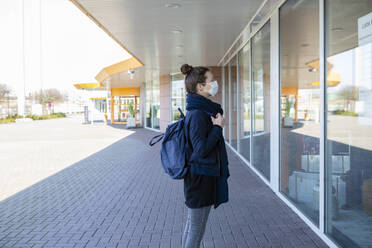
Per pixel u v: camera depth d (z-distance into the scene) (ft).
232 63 35.65
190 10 19.43
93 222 13.91
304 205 13.43
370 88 8.01
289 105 15.12
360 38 8.48
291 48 14.84
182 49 32.55
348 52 9.18
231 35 26.04
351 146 9.08
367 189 8.30
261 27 21.31
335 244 10.34
